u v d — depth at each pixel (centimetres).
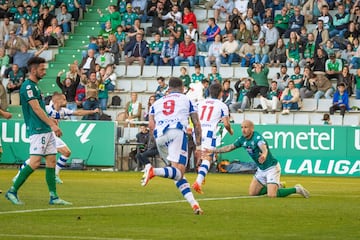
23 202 2731
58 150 3869
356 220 2302
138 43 6762
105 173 5147
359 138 5388
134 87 6681
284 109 6144
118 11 7125
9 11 7362
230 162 5422
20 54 6888
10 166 5609
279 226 2123
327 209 2655
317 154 5416
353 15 6631
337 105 6072
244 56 6600
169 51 6719
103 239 1814
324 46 6462
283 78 6291
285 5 6819
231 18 6819
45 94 6769
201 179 3127
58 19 7212
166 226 2088
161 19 7000
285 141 5441
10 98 6656
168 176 2312
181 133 2338
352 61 6425
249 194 3269
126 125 5953
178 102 2362
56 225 2075
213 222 2198
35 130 2619
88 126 5581
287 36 6719
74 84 6297
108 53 6725
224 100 6156
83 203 2744
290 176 5275
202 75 6353
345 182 4572
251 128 3119
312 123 6144
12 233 1903
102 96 6356
